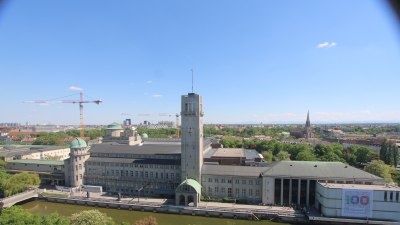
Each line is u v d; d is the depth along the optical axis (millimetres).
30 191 133000
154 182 137750
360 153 191250
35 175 142125
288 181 120375
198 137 127500
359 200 101750
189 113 127875
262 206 116375
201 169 130500
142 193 138375
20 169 164875
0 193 126688
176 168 136625
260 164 148000
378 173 138500
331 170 119875
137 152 149750
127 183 142250
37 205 125250
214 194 127250
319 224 103000
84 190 142125
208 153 171000
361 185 107188
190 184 116250
